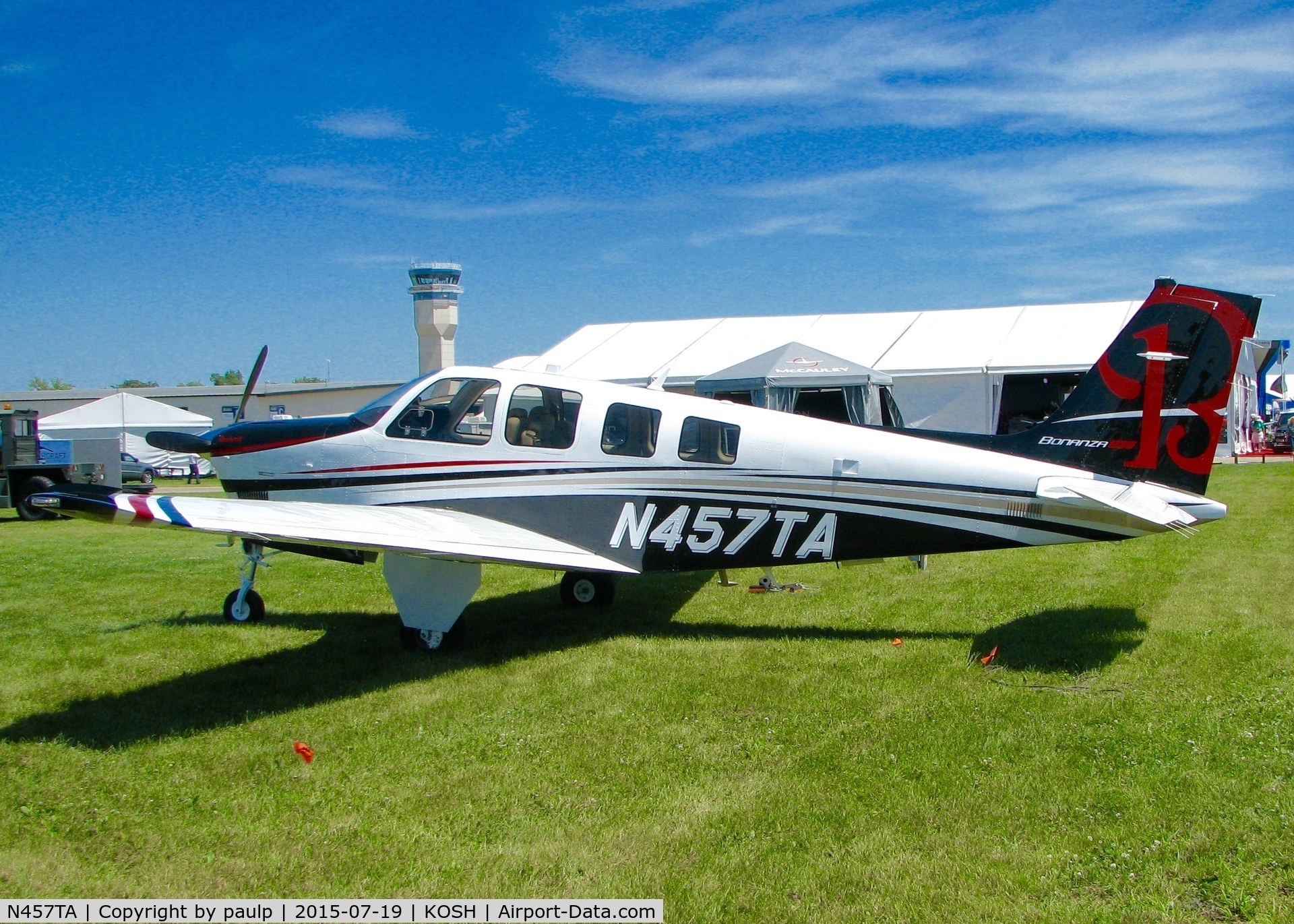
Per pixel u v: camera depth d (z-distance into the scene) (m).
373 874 3.46
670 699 5.41
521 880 3.40
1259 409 33.69
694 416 7.02
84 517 4.79
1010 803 3.92
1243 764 4.20
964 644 6.44
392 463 7.14
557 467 6.96
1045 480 6.58
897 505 6.81
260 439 7.52
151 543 13.20
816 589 8.56
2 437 17.70
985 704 5.12
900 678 5.69
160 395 48.03
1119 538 6.50
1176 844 3.53
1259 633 6.45
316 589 9.02
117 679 5.98
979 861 3.46
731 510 6.99
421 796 4.13
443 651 6.61
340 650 6.68
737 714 5.13
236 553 11.67
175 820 3.92
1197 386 6.47
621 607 8.06
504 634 7.14
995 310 26.67
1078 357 21.67
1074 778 4.14
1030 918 3.08
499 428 7.00
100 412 31.02
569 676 5.93
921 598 7.97
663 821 3.84
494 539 6.40
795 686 5.59
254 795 4.17
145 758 4.62
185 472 30.17
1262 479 18.12
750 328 27.44
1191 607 7.29
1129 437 6.62
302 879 3.44
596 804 4.02
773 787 4.15
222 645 6.84
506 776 4.34
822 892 3.28
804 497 6.93
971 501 6.70
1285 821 3.65
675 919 3.13
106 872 3.50
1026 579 8.63
